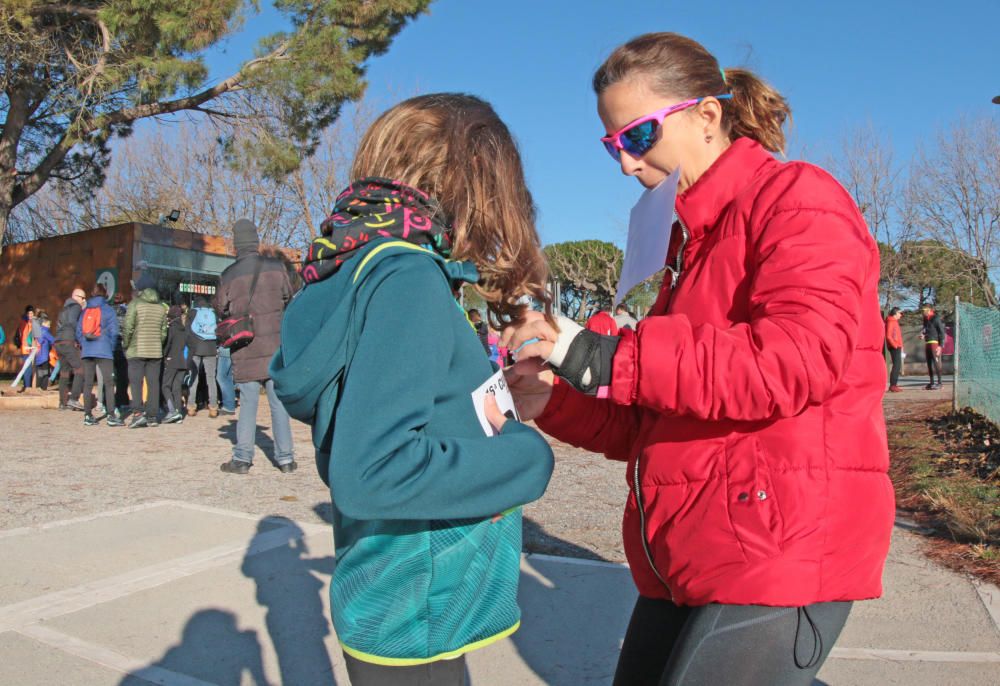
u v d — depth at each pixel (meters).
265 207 31.98
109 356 10.23
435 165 1.36
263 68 13.81
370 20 13.99
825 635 1.43
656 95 1.64
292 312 1.34
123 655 2.96
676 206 1.63
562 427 1.87
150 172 33.59
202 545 4.36
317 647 3.08
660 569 1.55
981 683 2.78
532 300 1.45
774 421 1.42
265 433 9.66
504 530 1.39
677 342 1.34
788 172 1.47
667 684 1.46
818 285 1.33
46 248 17.69
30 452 7.72
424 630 1.26
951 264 25.78
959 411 10.00
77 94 13.67
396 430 1.12
